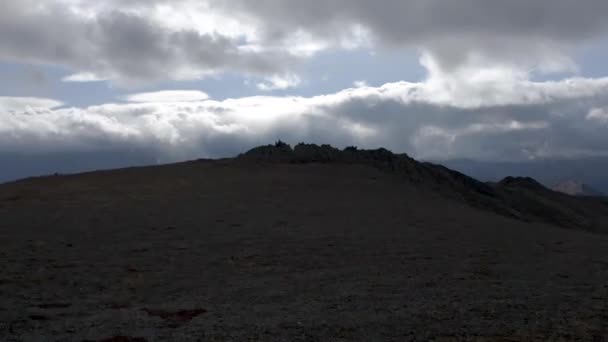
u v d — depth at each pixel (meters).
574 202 56.75
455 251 19.95
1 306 13.34
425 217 28.59
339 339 10.28
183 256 18.86
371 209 30.27
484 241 22.30
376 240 21.84
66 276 16.28
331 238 22.09
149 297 14.18
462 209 33.84
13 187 34.62
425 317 11.59
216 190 34.62
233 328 11.10
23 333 11.19
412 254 19.31
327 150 50.44
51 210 27.98
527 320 11.27
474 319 11.40
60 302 13.75
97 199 31.14
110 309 13.05
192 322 11.65
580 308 12.15
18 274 16.44
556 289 14.12
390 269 16.92
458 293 13.73
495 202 45.78
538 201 50.94
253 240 21.58
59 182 36.38
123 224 24.75
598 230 45.06
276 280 15.62
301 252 19.50
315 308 12.54
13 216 26.33
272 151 49.38
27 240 21.22
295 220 26.28
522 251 20.23
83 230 23.36
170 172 40.81
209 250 19.81
